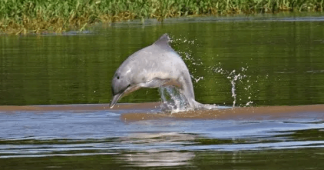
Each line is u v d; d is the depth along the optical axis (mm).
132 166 22891
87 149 25641
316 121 30297
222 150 24953
